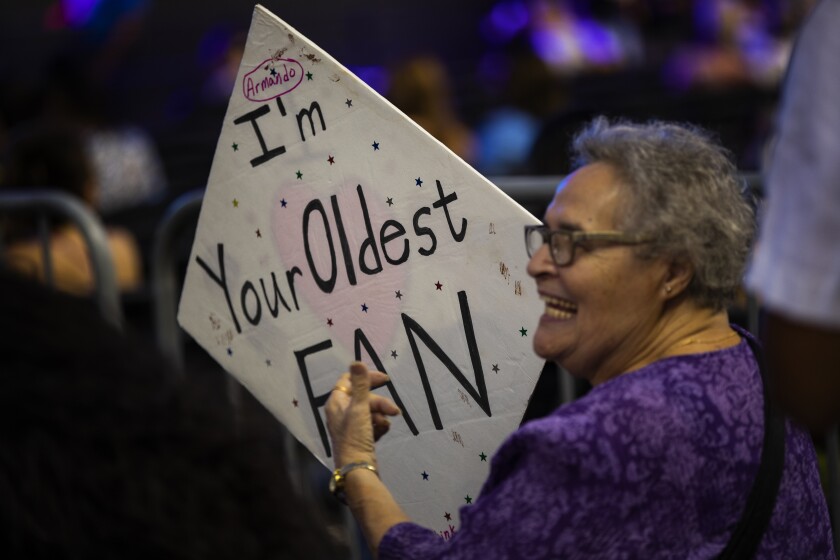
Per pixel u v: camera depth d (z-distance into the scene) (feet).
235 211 12.74
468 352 11.82
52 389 5.57
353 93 11.96
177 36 73.00
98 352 5.89
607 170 10.11
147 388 5.90
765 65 54.75
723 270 9.97
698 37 59.00
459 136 32.04
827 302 6.75
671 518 9.34
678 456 9.35
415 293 11.98
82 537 5.36
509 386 11.71
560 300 10.39
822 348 6.89
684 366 9.85
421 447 12.14
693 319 10.20
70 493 5.40
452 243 11.73
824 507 10.54
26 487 5.35
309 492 17.61
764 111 41.42
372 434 11.27
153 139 58.49
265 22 12.22
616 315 10.08
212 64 67.00
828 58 6.84
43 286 6.13
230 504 5.75
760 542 9.78
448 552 9.47
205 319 13.00
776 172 7.13
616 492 9.17
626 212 9.89
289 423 12.71
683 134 10.28
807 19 7.10
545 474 9.25
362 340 12.28
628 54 61.67
